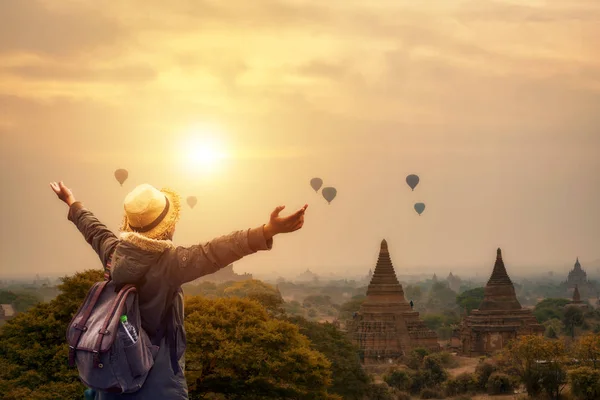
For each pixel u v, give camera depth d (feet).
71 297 174.91
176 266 22.89
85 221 26.58
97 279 177.78
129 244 22.59
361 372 329.52
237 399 193.26
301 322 329.93
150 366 22.57
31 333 169.58
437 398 421.59
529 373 364.79
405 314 622.95
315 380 194.59
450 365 579.89
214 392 193.57
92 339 21.93
